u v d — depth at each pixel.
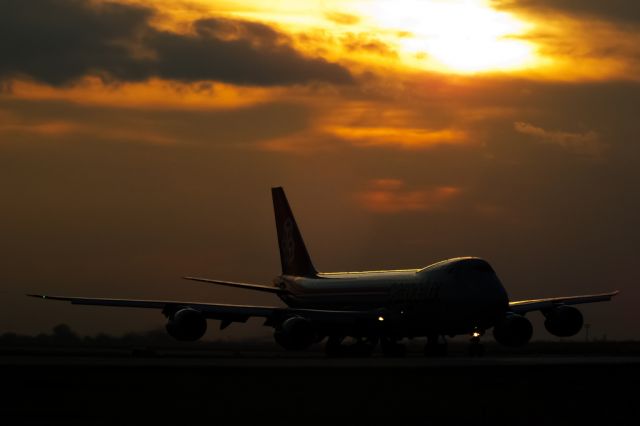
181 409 146.75
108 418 137.88
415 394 166.75
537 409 150.25
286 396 162.75
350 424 135.12
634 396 166.38
